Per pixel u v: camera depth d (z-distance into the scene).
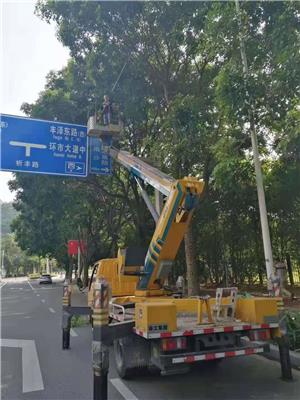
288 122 8.23
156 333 5.53
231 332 5.99
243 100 8.21
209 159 13.03
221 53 10.48
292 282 19.03
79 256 42.09
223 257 21.66
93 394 5.70
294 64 7.27
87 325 12.36
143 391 6.09
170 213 7.68
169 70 14.45
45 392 6.23
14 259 116.12
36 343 10.07
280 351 6.46
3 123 13.73
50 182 19.55
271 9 8.44
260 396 5.70
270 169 15.20
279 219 16.89
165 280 8.57
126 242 30.94
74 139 14.62
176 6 12.38
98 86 14.40
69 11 13.77
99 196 24.25
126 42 13.91
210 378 6.66
